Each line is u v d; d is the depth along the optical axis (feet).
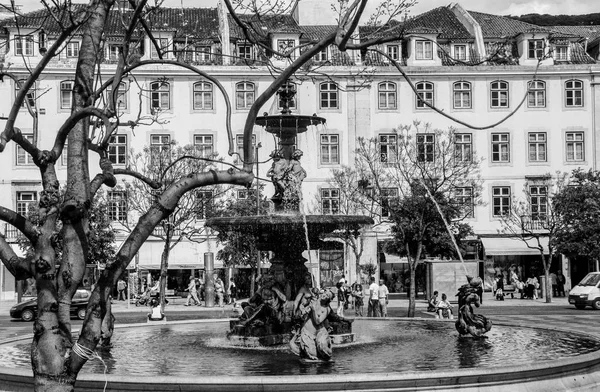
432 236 143.23
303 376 35.27
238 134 177.37
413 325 72.13
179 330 70.08
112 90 27.40
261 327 55.62
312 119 59.82
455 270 131.54
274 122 59.57
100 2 26.94
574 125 184.14
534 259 180.86
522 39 185.57
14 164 174.40
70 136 26.09
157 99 176.65
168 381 35.40
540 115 183.83
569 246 152.15
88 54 26.61
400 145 154.40
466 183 169.89
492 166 182.39
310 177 177.99
